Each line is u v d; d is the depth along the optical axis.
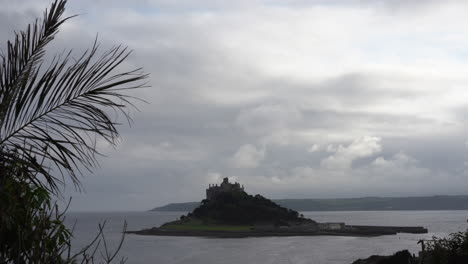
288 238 188.50
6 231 3.71
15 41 4.04
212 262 98.38
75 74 4.00
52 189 4.01
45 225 3.84
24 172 3.88
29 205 3.82
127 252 114.12
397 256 15.77
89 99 4.06
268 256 110.06
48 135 3.98
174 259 103.81
